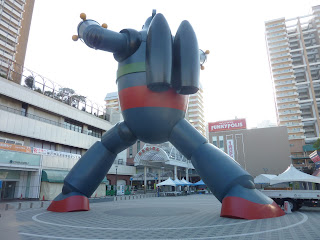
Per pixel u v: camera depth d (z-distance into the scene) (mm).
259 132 69125
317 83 95875
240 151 69500
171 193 45562
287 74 98500
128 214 14492
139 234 8844
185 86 11992
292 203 15805
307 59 98188
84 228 10023
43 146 37250
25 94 34531
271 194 16422
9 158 28000
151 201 27766
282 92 97625
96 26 12094
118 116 58000
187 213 14938
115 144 14961
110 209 17594
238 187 11953
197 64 12359
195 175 77438
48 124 37375
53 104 39312
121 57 13367
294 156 83000
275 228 9453
